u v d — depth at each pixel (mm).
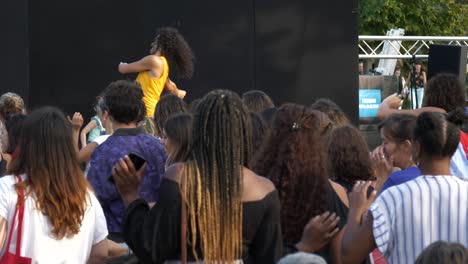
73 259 4457
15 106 8031
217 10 11148
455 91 7039
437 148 4340
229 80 11258
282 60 11555
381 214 4293
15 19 10047
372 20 29453
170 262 4055
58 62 10336
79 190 4445
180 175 4020
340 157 5316
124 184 4227
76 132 8375
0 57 10023
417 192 4293
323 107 6684
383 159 5516
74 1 10391
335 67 11852
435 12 31188
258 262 4109
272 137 4645
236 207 3994
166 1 10844
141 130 5906
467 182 4348
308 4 11664
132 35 10672
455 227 4258
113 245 5145
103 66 10547
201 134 4047
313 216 4492
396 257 4297
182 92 9320
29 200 4340
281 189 4508
